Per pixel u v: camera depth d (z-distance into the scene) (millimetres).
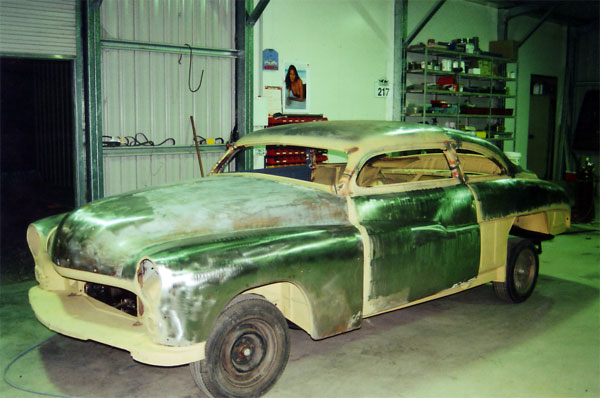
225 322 2711
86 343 3729
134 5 6082
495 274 4410
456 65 10008
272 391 3039
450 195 3785
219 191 3326
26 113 11789
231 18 6879
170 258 2516
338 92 8211
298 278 2871
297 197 3256
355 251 3115
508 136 10773
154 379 3207
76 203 5871
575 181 8844
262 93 7242
